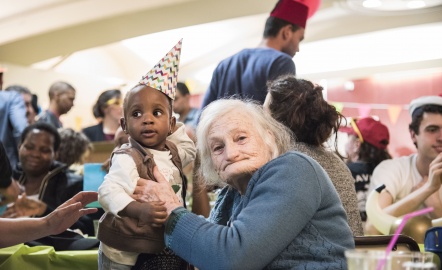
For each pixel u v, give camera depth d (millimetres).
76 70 8117
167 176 1679
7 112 4121
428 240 1580
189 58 7434
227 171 1535
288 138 1649
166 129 1693
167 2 6902
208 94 3240
